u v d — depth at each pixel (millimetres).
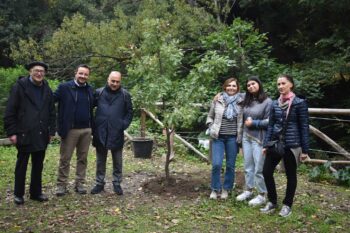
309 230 4551
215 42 10164
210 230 4539
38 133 5277
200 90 5695
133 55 6145
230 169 5578
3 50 18484
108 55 13641
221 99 5562
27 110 5238
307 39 12539
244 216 4965
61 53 14219
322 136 7574
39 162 5453
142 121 9281
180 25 12812
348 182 6660
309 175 7023
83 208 5227
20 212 5086
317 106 11492
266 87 9320
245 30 10398
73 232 4465
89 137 5828
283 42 14125
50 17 19250
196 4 14180
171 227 4609
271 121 4891
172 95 5922
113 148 5691
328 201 5676
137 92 5902
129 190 6066
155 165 7898
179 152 9047
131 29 13578
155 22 5863
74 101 5621
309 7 11719
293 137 4754
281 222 4773
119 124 5727
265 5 13984
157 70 5898
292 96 4797
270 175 4984
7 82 10680
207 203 5395
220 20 13594
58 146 9641
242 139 5449
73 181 6578
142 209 5191
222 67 5758
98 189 5895
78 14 14547
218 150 5543
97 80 13812
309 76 10148
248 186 5488
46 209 5191
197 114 5918
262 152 5047
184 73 8555
